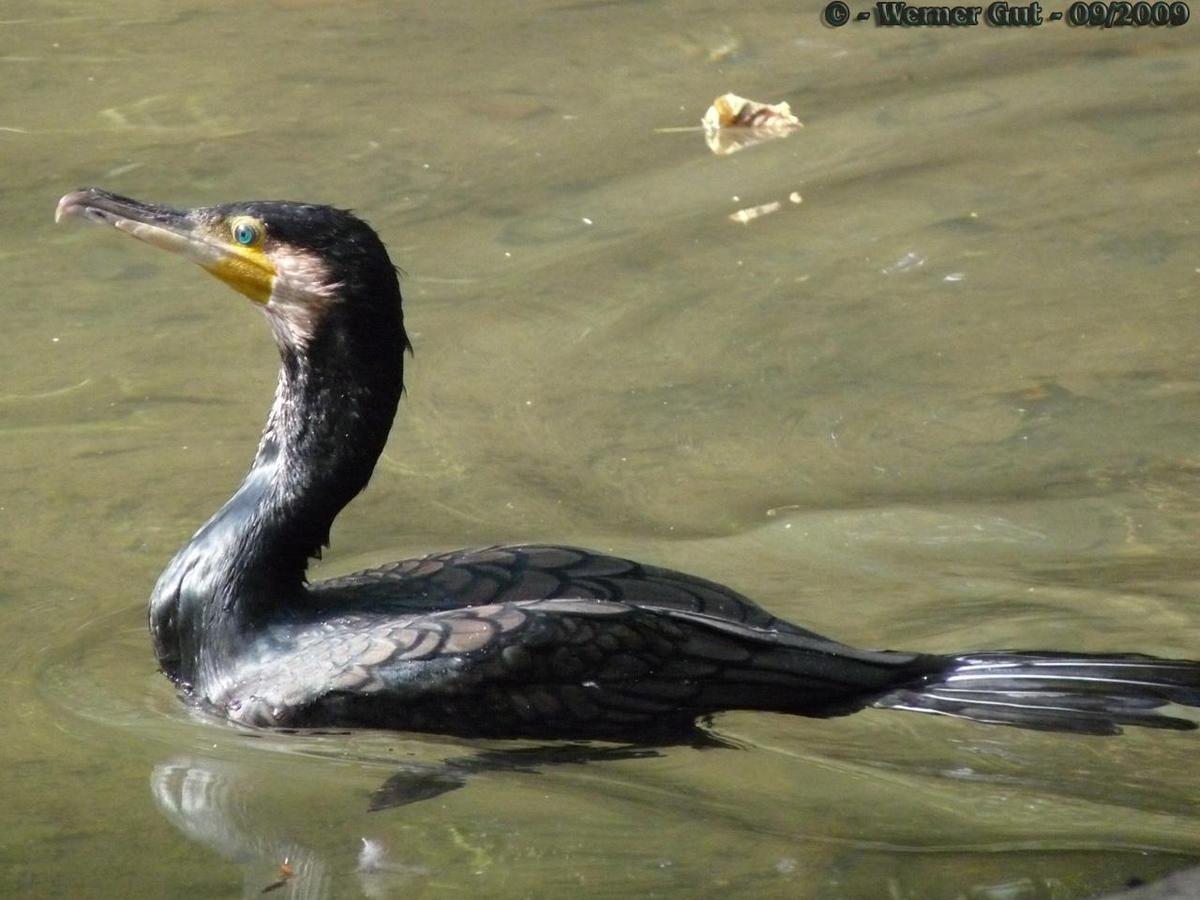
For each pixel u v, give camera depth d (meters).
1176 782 8.42
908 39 17.89
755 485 11.38
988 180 15.05
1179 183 14.91
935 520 10.93
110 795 8.31
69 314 13.24
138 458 11.45
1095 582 10.16
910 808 8.22
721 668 8.78
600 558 9.33
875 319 13.25
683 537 10.75
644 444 11.80
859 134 15.88
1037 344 12.89
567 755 8.70
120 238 14.41
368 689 8.66
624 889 7.67
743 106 16.05
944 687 8.84
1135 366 12.59
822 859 7.86
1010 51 17.56
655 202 14.73
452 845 7.99
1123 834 8.00
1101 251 14.02
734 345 12.92
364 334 9.16
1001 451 11.70
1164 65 17.09
